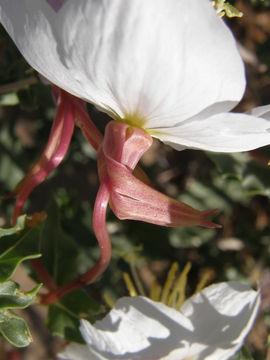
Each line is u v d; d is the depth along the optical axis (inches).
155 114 2.7
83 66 2.5
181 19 2.2
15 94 4.6
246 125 2.6
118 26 2.3
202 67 2.4
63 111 3.3
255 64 5.2
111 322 3.3
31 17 2.4
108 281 5.8
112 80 2.5
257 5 5.3
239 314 3.4
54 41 2.5
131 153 2.9
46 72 2.7
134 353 3.3
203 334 3.4
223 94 2.5
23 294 3.2
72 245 3.9
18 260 3.2
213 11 2.2
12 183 5.6
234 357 3.7
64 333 3.7
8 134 5.8
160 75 2.4
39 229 3.3
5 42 3.9
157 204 2.9
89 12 2.3
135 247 5.1
